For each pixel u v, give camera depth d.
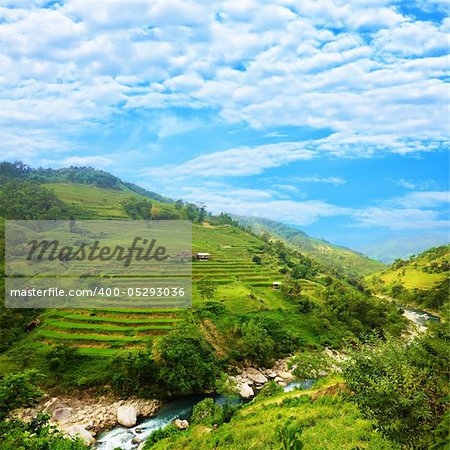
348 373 16.38
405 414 13.24
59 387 53.72
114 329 67.44
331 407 28.88
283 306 93.88
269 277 117.81
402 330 94.06
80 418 47.31
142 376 54.81
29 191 191.00
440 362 13.99
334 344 80.62
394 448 18.03
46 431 19.81
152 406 51.34
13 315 74.00
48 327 69.00
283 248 196.12
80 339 63.94
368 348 16.78
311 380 63.12
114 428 45.31
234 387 56.88
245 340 68.94
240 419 33.72
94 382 54.44
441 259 195.00
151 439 39.28
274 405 35.16
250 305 87.12
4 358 59.28
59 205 181.50
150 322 70.31
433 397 13.10
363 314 97.94
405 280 179.62
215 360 63.47
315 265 185.12
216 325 74.88
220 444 26.23
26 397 21.56
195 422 39.91
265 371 66.81
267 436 24.70
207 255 125.94
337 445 20.03
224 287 98.88
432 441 12.01
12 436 17.53
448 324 16.12
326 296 108.31
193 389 55.75
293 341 78.94
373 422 17.05
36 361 58.25
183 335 60.25
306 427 24.55
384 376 14.45
